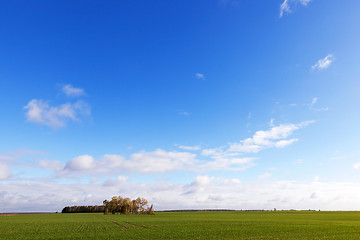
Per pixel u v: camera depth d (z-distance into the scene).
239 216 112.38
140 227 53.69
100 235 38.69
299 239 32.62
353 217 98.00
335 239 32.41
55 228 52.62
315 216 107.88
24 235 39.88
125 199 160.25
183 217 104.81
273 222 67.94
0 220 87.75
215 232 41.56
